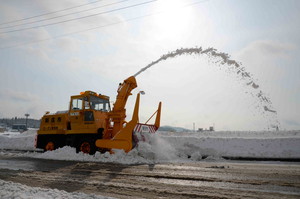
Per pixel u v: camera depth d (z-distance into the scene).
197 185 5.73
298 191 4.99
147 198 4.79
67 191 5.48
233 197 4.69
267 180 6.02
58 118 13.87
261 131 18.78
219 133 19.28
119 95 11.85
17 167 9.22
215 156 12.03
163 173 7.32
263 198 4.58
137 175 7.14
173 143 13.70
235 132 19.22
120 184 6.05
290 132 17.05
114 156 10.66
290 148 11.73
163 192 5.19
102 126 12.34
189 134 19.52
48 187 5.89
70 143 12.91
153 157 10.80
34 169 8.68
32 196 4.40
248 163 9.72
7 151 18.33
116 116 11.63
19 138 22.36
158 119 13.18
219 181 6.07
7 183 5.84
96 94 13.10
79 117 12.70
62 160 11.16
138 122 11.59
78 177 7.09
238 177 6.46
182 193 5.08
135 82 12.05
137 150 10.91
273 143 12.35
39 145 14.47
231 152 12.59
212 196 4.80
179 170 7.79
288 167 8.11
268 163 9.79
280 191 5.02
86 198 4.47
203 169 7.91
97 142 11.06
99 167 8.79
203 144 13.75
